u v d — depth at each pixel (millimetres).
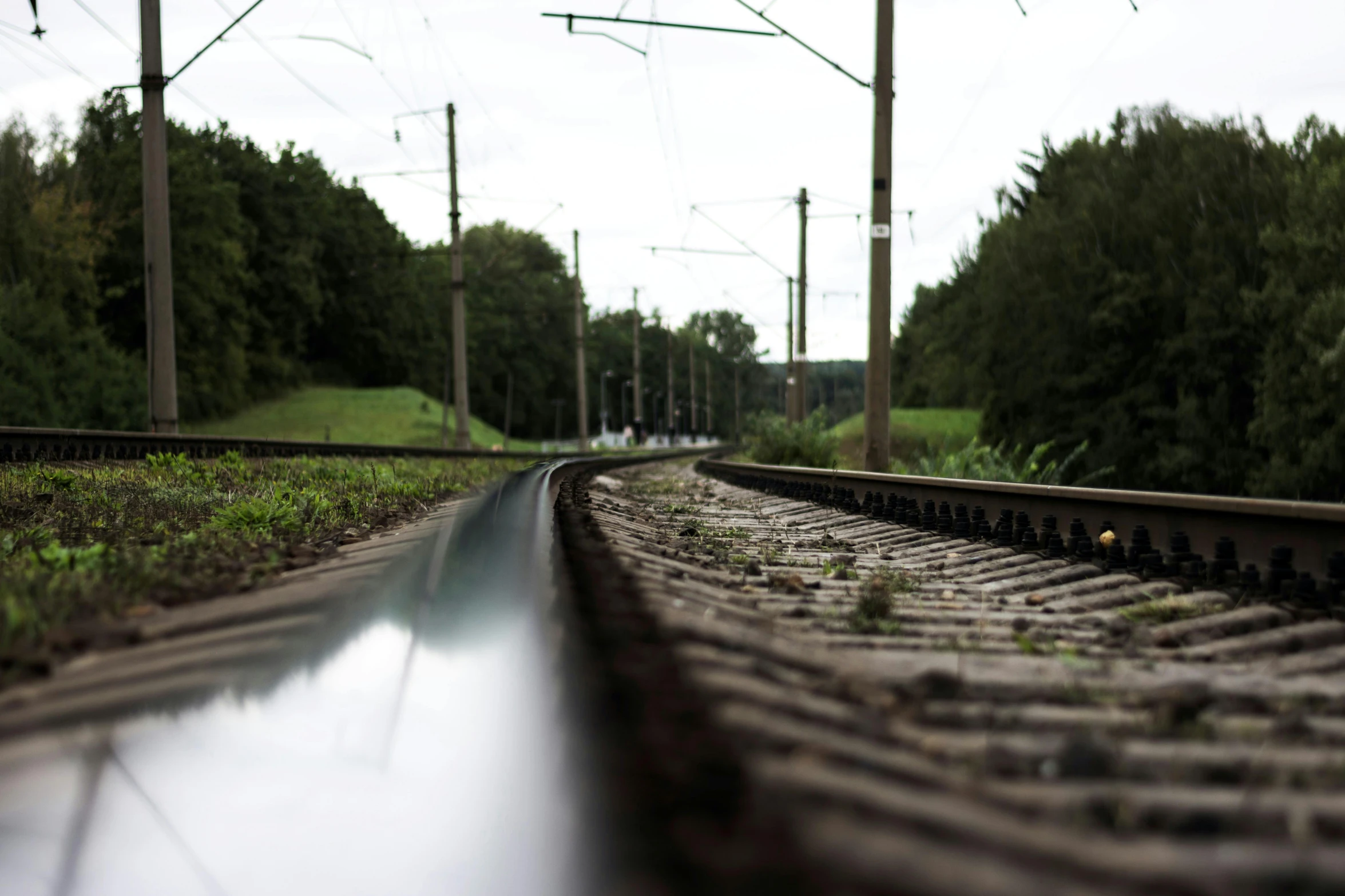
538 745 2090
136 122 79750
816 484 15672
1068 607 5352
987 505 9312
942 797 1902
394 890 1769
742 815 1538
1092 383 44906
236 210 88562
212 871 1827
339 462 19359
